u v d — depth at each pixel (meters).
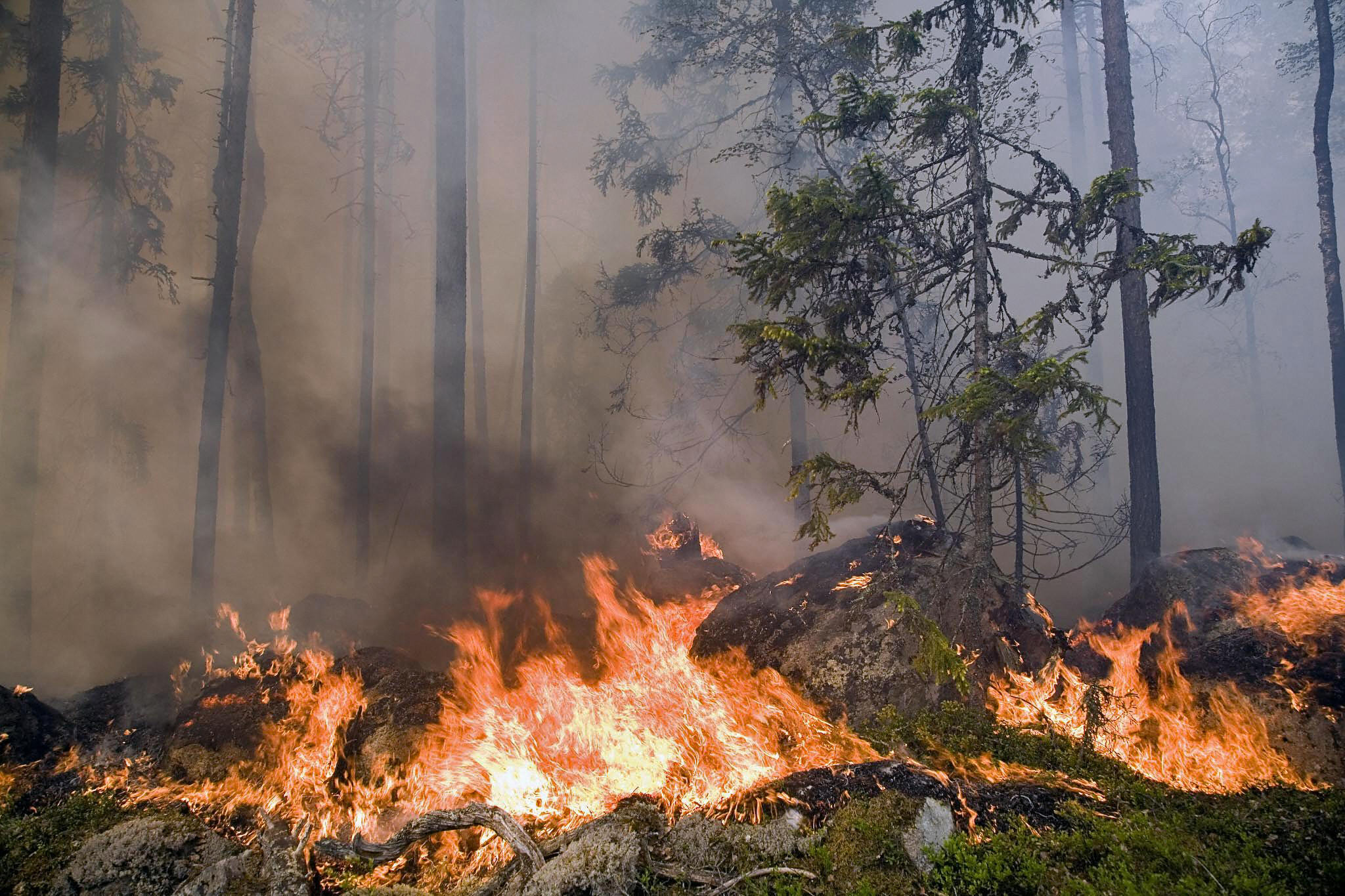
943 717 7.07
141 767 7.14
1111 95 12.08
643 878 4.95
